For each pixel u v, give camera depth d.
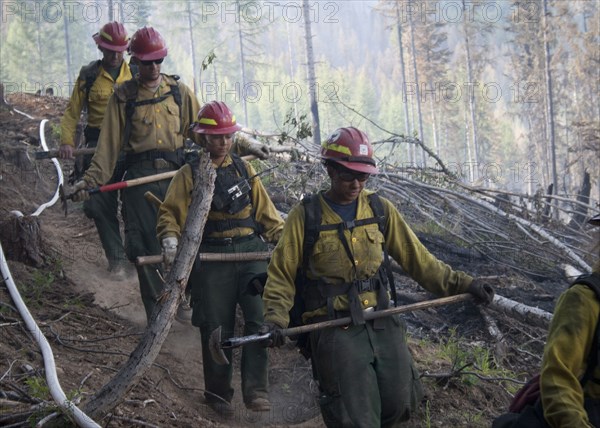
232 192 5.52
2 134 11.52
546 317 7.15
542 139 51.50
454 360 6.39
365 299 4.55
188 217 4.43
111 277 7.80
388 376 4.46
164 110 6.78
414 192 10.80
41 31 57.25
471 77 54.56
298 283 4.64
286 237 4.55
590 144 29.55
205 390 5.59
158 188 6.67
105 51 7.82
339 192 4.57
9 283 5.95
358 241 4.55
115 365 5.68
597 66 47.72
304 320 4.60
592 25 47.38
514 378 6.62
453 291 4.69
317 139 29.80
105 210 7.68
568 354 3.23
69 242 8.66
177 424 4.96
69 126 7.86
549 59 43.75
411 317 7.67
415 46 58.41
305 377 6.15
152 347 4.33
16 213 7.46
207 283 5.48
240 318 6.91
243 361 5.48
